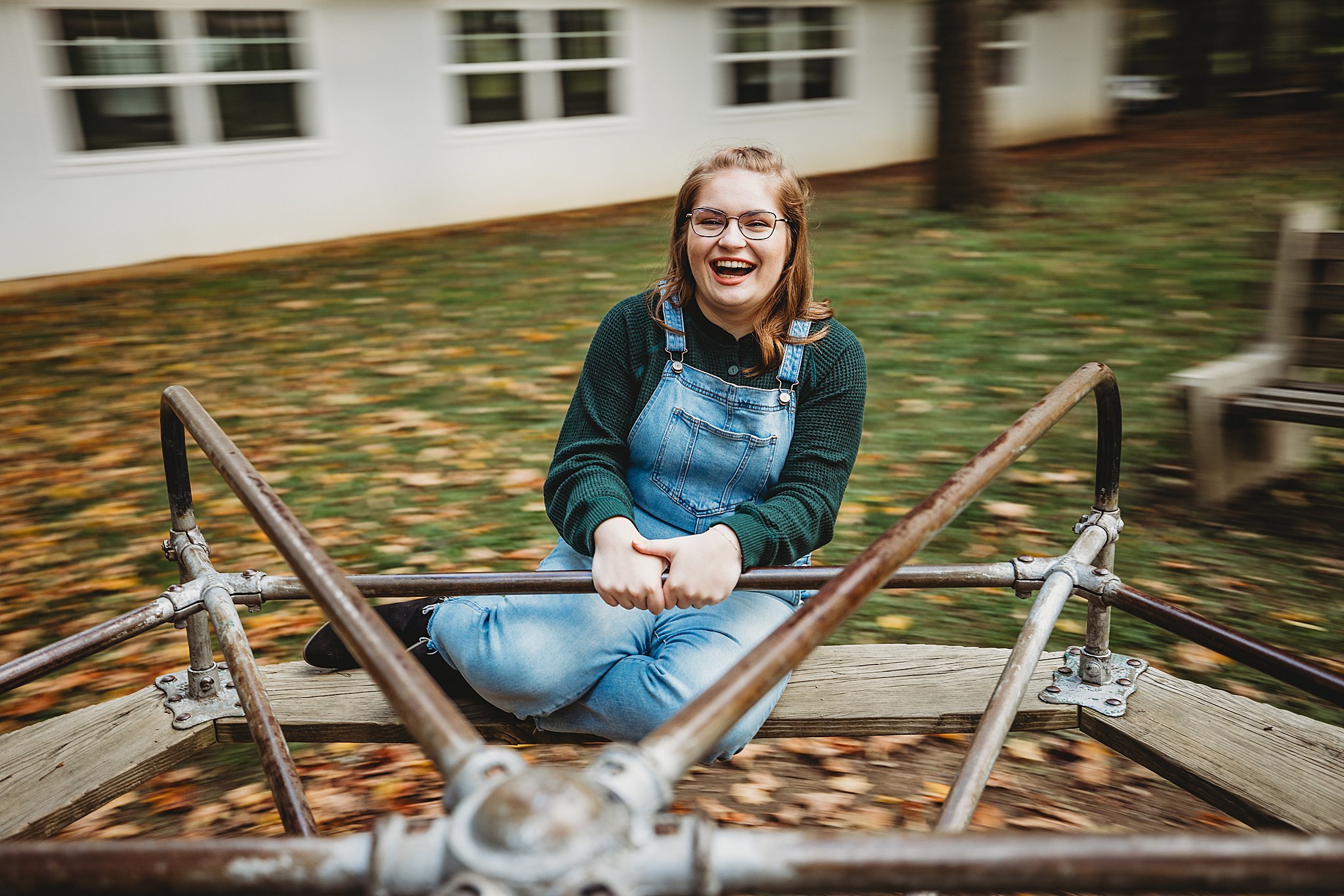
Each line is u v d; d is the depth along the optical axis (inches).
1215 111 714.2
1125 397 198.4
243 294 327.3
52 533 161.5
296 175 417.4
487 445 191.3
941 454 176.7
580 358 241.6
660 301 85.3
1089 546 87.0
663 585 74.8
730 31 513.7
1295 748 82.9
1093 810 94.3
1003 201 405.7
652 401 84.0
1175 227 352.8
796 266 82.8
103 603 139.3
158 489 177.9
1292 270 154.3
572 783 34.6
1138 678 92.5
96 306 319.9
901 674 93.6
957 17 386.6
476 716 86.4
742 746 84.9
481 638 82.2
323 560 50.9
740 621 83.2
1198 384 146.9
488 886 31.9
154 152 388.2
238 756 108.1
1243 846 34.1
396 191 440.1
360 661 45.0
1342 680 67.8
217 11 392.5
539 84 467.5
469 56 448.8
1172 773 82.7
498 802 33.8
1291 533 144.7
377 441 195.0
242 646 78.4
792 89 542.6
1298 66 686.5
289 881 35.1
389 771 104.9
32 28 359.9
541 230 423.2
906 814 94.3
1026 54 620.7
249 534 158.1
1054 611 80.6
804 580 77.1
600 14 474.3
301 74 411.8
